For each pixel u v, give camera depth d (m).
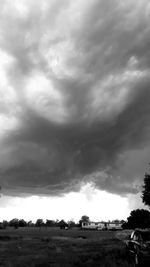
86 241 40.72
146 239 16.61
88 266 16.28
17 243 37.84
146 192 28.25
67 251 26.06
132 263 16.06
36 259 20.19
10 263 18.23
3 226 135.88
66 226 129.00
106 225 111.19
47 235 62.66
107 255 19.42
